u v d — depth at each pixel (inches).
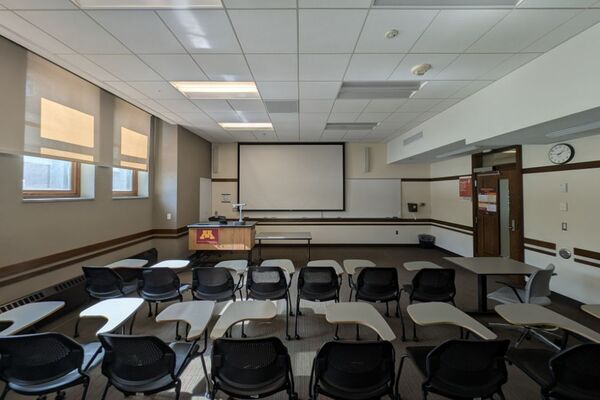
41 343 61.4
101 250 157.9
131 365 63.6
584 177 135.9
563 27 90.9
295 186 291.0
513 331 118.6
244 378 62.9
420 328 121.0
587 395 59.7
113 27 92.1
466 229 235.1
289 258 246.5
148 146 205.9
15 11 83.4
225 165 293.1
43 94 118.5
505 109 127.8
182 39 99.3
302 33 95.6
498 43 101.0
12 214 108.1
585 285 135.9
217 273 116.3
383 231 295.4
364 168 294.7
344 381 62.2
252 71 125.0
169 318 75.4
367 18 87.7
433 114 188.1
